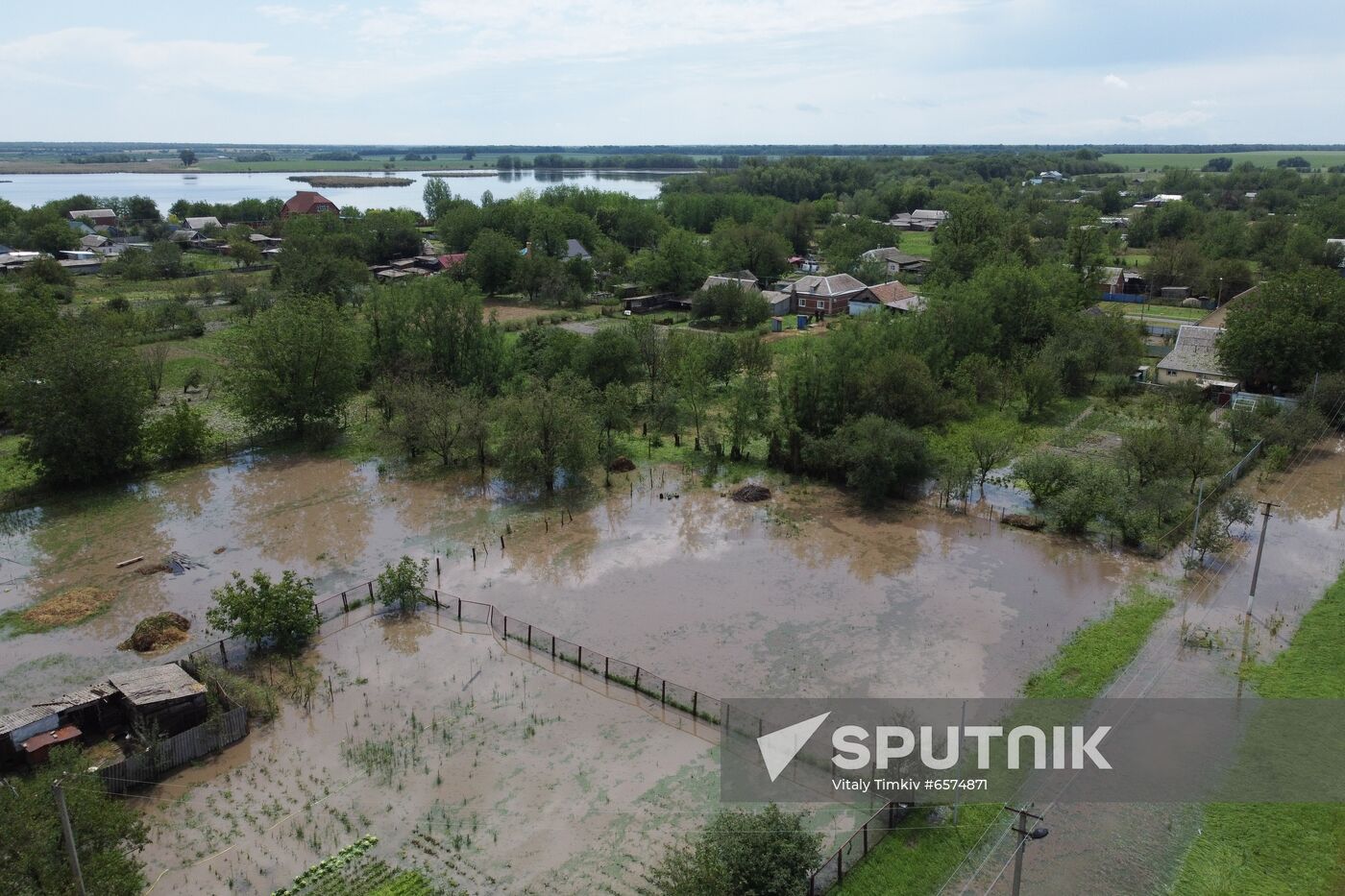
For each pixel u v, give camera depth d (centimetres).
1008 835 2389
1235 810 2477
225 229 16775
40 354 4956
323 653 3384
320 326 5825
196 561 4184
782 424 5475
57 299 9800
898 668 3231
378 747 2803
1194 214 14912
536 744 2817
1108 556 4175
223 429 6169
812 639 3441
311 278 9806
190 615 3691
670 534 4475
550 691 3114
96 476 5184
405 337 6831
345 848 2370
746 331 9169
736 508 4819
